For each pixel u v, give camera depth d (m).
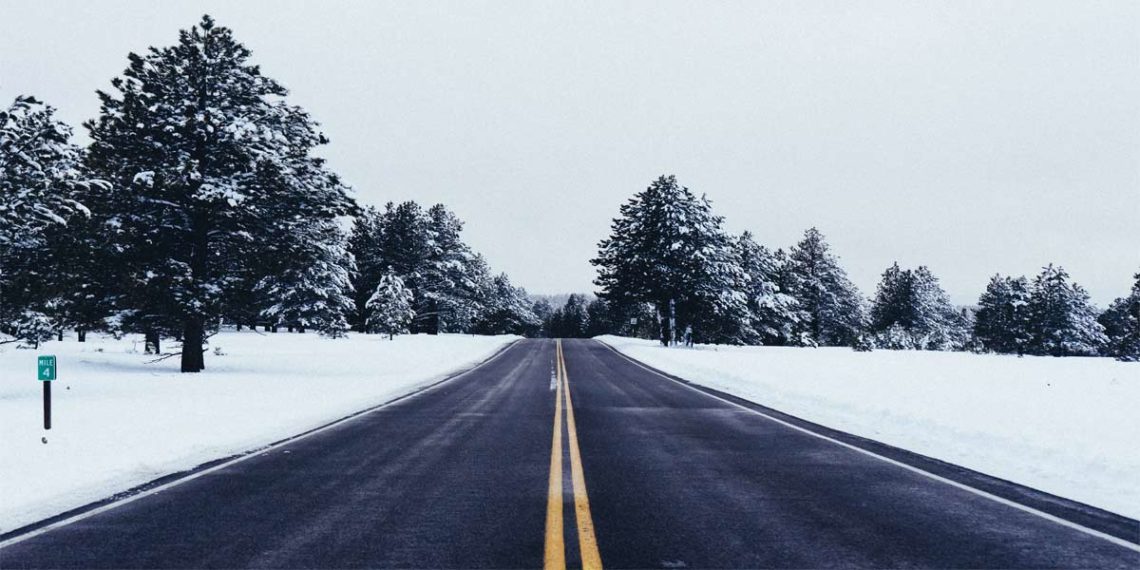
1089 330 81.38
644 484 7.59
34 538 5.54
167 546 5.31
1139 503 6.76
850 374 24.53
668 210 55.59
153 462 8.82
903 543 5.39
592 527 5.81
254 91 26.53
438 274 82.56
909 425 12.39
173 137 24.92
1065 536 5.61
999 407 13.98
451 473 8.21
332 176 27.25
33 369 25.98
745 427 12.47
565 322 154.25
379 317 64.38
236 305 25.34
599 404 16.47
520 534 5.60
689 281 55.44
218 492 7.21
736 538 5.50
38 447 9.70
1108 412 13.05
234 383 20.77
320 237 28.53
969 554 5.12
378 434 11.53
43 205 18.02
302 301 57.09
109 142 24.44
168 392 17.72
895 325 86.00
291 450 9.91
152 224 24.64
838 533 5.67
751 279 74.75
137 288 23.30
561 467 8.59
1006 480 7.86
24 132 17.09
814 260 85.38
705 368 28.44
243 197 23.88
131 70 24.72
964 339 106.62
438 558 4.98
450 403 16.64
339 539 5.47
